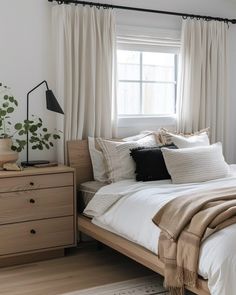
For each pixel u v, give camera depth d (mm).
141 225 2975
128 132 4469
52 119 4078
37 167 3717
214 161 3666
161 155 3711
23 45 3918
